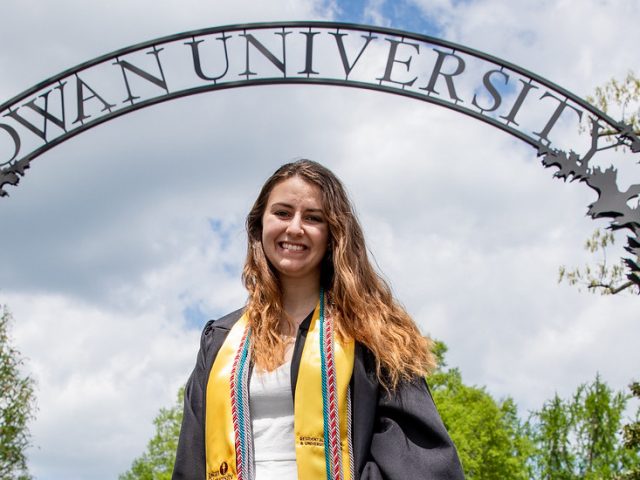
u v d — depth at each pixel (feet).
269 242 10.65
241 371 9.95
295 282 10.75
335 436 9.46
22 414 99.25
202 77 21.63
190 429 10.24
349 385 9.77
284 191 10.75
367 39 21.47
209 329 10.93
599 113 20.66
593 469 127.85
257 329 10.29
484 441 118.93
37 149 21.18
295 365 9.88
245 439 9.63
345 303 10.25
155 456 118.11
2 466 97.66
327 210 10.70
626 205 20.01
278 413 9.79
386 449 9.56
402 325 10.65
